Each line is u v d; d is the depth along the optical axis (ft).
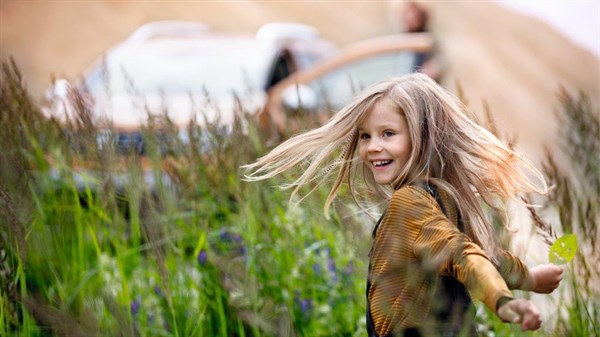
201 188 29.30
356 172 21.16
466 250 16.74
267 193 28.99
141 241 29.94
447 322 18.13
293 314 26.22
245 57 50.72
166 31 55.36
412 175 19.10
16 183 25.89
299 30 58.90
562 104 29.35
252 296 23.84
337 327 27.30
